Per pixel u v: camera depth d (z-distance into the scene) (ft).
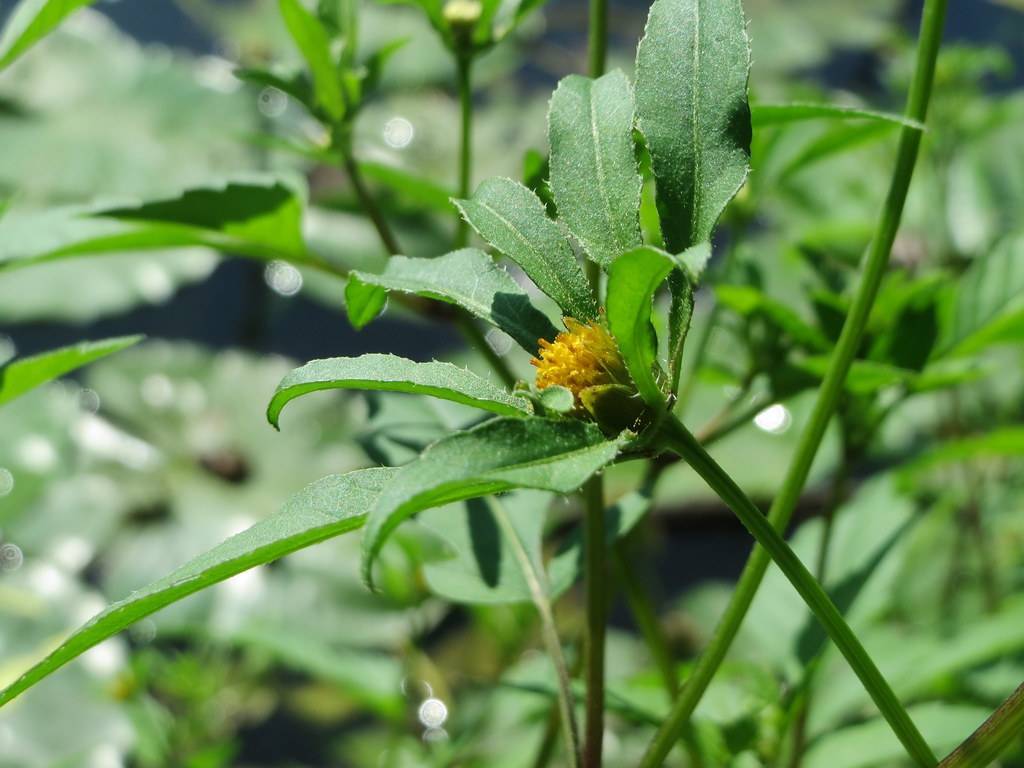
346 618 2.30
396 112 3.32
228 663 2.07
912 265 1.83
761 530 0.70
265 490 2.73
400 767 1.69
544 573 0.95
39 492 2.57
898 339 1.07
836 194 2.10
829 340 1.07
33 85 3.13
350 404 2.96
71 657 0.69
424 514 0.99
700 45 0.70
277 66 1.09
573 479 0.62
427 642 2.21
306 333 2.97
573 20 3.51
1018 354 1.93
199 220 1.09
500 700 1.50
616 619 2.35
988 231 2.03
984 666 1.41
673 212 0.69
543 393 0.65
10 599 2.26
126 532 2.57
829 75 3.26
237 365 2.92
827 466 1.96
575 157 0.70
